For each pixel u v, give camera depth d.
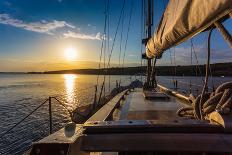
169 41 3.38
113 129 1.96
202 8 1.80
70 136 1.90
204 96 2.33
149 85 11.63
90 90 74.31
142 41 10.92
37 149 1.74
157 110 5.50
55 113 35.16
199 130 1.89
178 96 7.73
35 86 103.56
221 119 1.89
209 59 2.24
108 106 5.65
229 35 1.70
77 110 5.75
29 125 28.17
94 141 1.88
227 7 1.47
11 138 23.80
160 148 1.78
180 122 2.02
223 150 1.71
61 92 70.56
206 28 2.16
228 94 2.01
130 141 1.85
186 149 1.75
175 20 2.55
